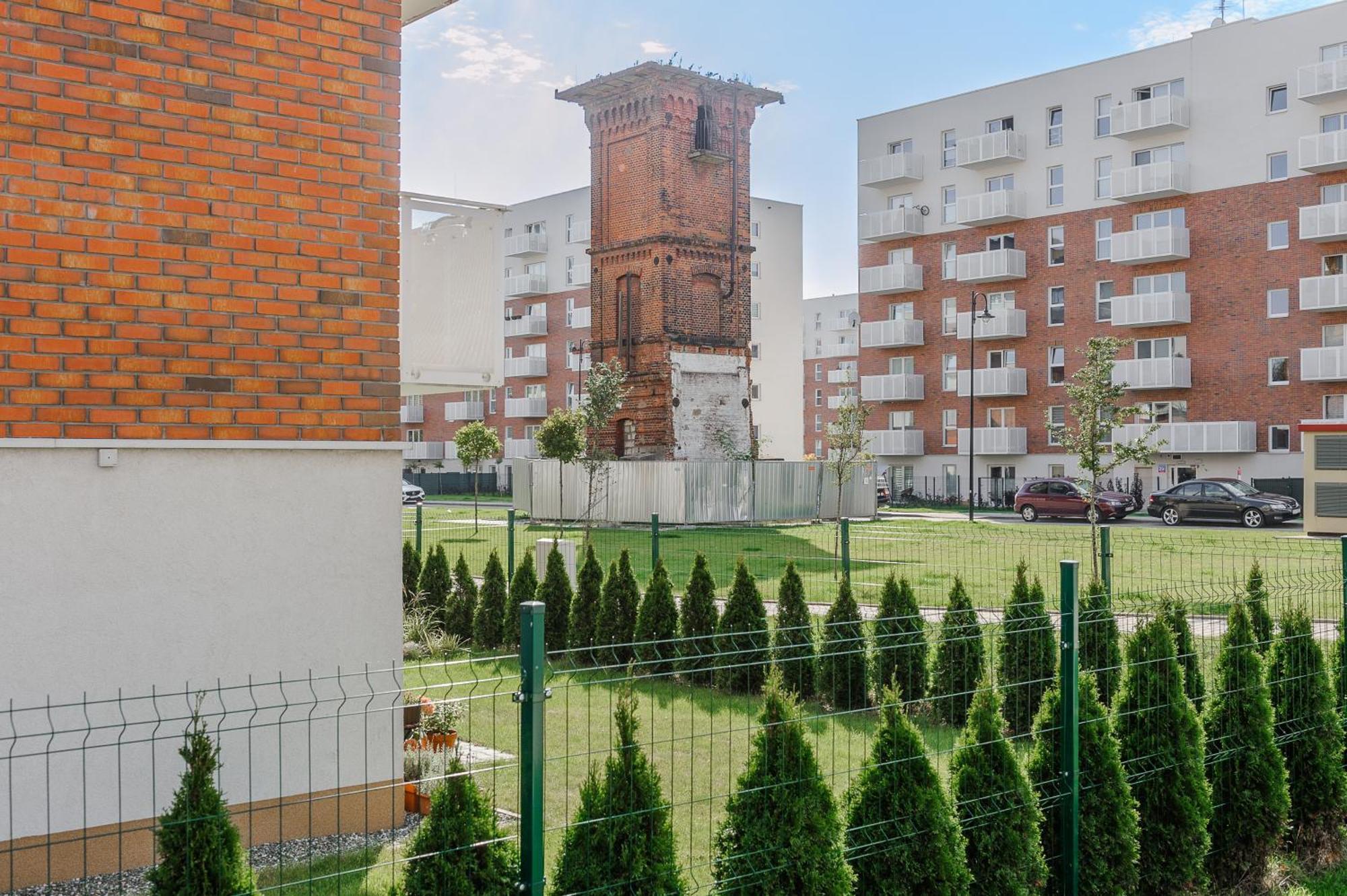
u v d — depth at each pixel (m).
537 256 68.94
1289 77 41.25
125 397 5.76
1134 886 5.60
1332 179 40.16
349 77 6.47
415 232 7.73
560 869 4.12
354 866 5.86
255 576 6.21
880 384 52.34
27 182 5.49
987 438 48.81
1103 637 8.91
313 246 6.34
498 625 14.20
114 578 5.77
